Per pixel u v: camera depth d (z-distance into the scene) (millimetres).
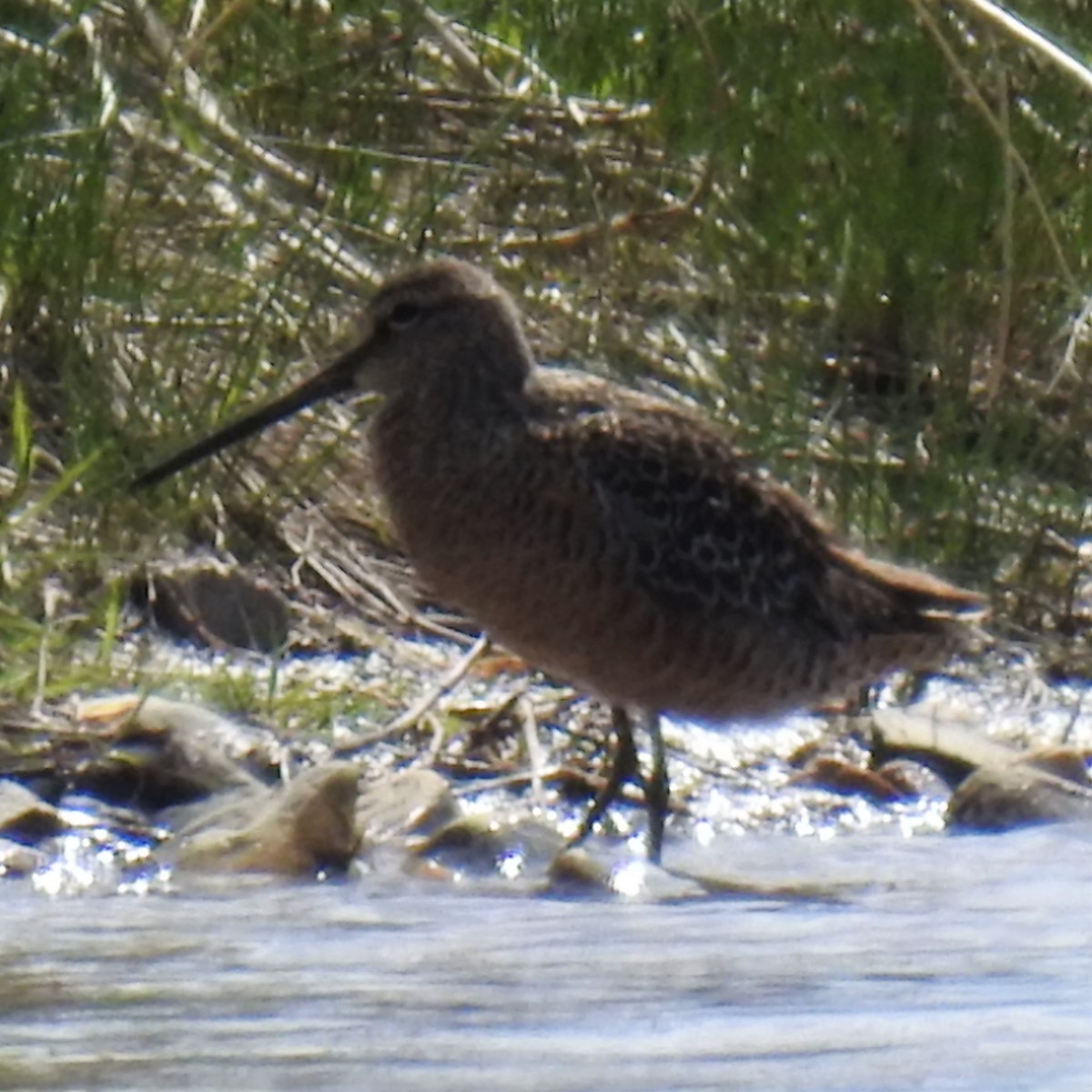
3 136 12609
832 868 10406
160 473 11367
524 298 13969
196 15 13547
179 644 11992
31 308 12875
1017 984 8734
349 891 9789
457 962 8852
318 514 13094
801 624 10859
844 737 12047
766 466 13078
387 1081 7531
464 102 14383
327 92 14086
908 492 13539
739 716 10930
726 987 8648
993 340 14172
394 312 10789
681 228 14250
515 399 10617
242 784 10656
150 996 8328
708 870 10328
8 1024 8008
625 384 13750
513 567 10586
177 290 13008
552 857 10375
